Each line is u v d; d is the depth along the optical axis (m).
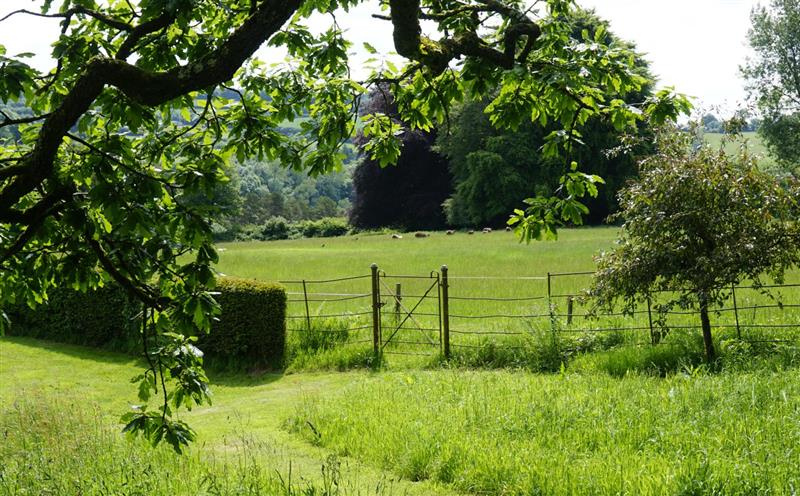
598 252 13.92
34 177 4.45
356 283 26.78
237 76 6.54
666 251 12.48
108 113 5.26
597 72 5.68
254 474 7.95
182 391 5.65
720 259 12.04
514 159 71.88
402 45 5.23
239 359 16.78
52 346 19.33
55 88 5.46
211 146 6.18
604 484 7.06
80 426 10.39
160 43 5.74
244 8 5.85
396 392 12.00
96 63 4.33
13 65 3.99
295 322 18.06
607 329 14.79
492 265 30.88
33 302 6.13
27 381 15.66
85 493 7.52
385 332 17.23
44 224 5.26
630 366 12.97
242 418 12.23
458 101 6.54
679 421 8.78
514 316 16.59
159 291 5.64
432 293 23.06
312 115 6.86
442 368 15.05
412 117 6.87
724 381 10.48
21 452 9.31
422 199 83.56
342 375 15.58
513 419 9.52
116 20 5.43
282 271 31.91
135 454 8.84
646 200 11.34
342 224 91.81
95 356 18.22
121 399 14.20
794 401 9.12
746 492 6.54
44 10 4.96
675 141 13.04
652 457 7.70
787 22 61.91
